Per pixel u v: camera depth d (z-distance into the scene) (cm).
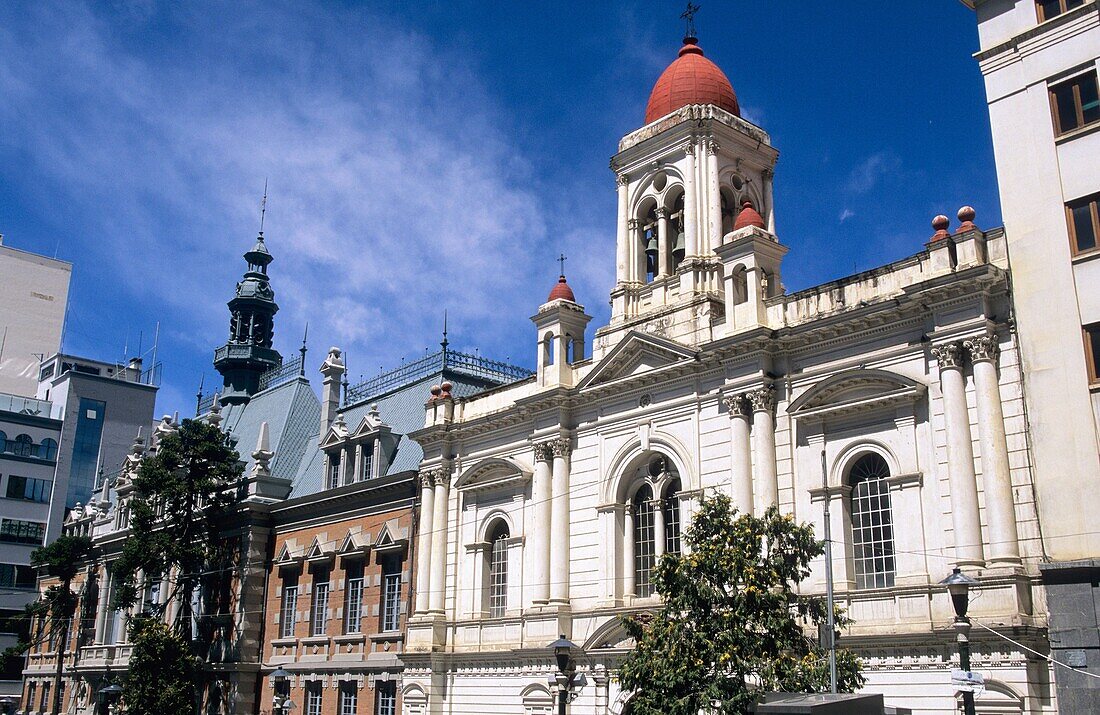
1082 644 2588
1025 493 2795
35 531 9412
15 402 9881
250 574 5741
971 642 2778
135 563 5738
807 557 2845
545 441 4184
